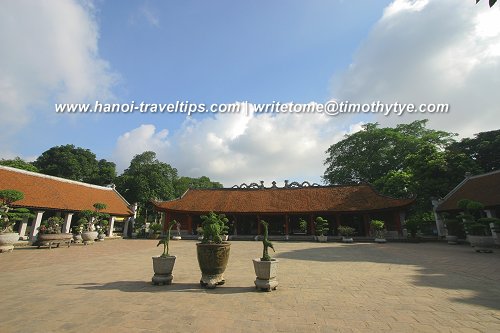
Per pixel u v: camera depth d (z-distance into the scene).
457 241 27.59
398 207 32.22
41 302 7.44
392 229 33.81
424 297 8.05
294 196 40.22
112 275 11.30
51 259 16.00
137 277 10.90
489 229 23.91
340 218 37.56
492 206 23.45
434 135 43.84
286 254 19.44
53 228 23.50
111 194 40.62
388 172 44.56
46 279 10.48
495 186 25.58
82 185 36.78
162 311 6.76
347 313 6.64
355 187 39.34
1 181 26.14
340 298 7.95
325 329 5.68
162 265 9.64
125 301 7.57
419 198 36.06
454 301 7.62
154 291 8.68
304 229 37.78
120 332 5.49
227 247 9.52
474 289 8.99
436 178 33.09
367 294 8.40
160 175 51.88
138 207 48.12
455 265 13.88
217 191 43.78
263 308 7.02
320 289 9.03
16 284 9.65
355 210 34.53
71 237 23.53
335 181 54.53
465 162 32.47
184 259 16.59
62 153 51.88
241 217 40.09
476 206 20.70
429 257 17.16
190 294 8.34
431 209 36.62
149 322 6.03
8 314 6.48
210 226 9.86
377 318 6.30
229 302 7.53
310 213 36.00
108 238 35.41
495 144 37.03
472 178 30.06
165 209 39.16
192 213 38.56
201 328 5.72
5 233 19.06
